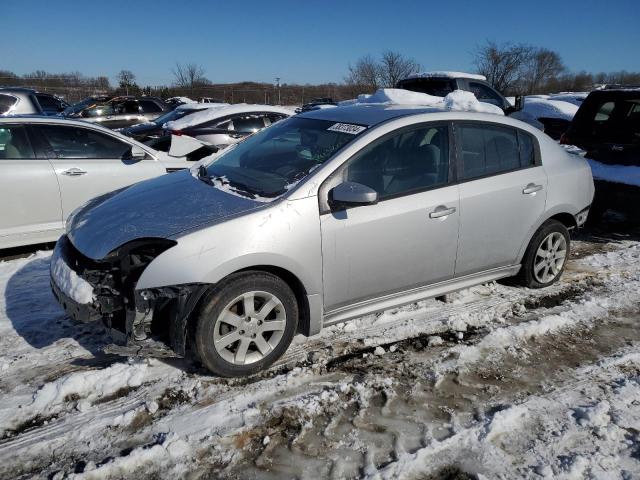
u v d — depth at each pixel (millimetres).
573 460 2641
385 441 2791
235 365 3223
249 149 4184
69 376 3174
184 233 3027
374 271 3572
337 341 3762
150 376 3285
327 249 3332
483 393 3223
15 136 5312
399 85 11555
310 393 3162
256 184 3545
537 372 3471
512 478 2545
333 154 3482
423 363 3516
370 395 3162
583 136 6555
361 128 3697
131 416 2916
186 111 11375
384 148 3623
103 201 3895
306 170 3451
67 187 5477
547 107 10406
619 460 2668
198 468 2584
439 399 3152
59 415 2941
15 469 2562
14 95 10156
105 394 3111
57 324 3930
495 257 4234
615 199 6000
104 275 3131
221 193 3488
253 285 3146
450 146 3904
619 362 3605
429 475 2562
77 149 5648
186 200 3449
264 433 2824
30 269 4988
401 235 3600
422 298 3955
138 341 3035
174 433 2787
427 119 3848
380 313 4160
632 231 6641
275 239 3141
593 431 2879
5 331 3816
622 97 6199
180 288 2943
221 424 2881
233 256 3027
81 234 3371
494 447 2748
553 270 4734
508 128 4281
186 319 3027
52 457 2641
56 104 19688
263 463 2625
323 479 2535
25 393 3127
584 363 3596
